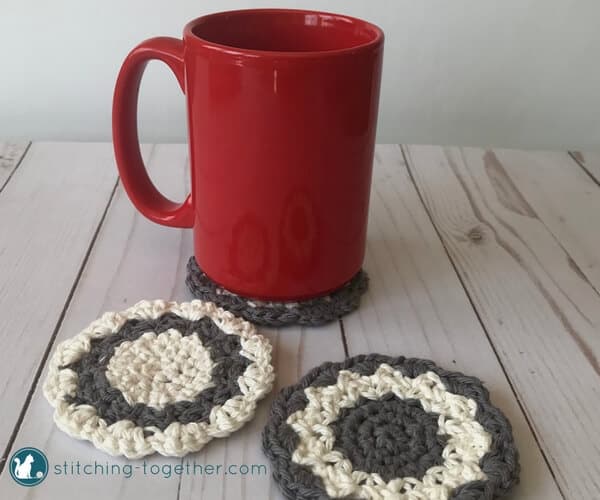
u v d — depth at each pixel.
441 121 0.47
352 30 0.26
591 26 0.45
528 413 0.22
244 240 0.24
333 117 0.23
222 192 0.24
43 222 0.32
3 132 0.47
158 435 0.19
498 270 0.30
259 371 0.22
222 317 0.24
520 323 0.26
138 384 0.21
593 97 0.47
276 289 0.25
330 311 0.26
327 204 0.24
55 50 0.44
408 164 0.40
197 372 0.22
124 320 0.24
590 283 0.29
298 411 0.21
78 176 0.37
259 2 0.43
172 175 0.38
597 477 0.19
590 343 0.25
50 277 0.28
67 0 0.42
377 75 0.24
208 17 0.25
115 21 0.43
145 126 0.46
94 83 0.45
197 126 0.24
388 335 0.25
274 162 0.23
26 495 0.18
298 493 0.18
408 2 0.43
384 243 0.32
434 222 0.34
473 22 0.44
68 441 0.20
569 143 0.49
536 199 0.36
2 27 0.43
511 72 0.46
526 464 0.20
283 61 0.21
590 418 0.22
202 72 0.23
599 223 0.34
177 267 0.29
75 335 0.24
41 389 0.22
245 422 0.21
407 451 0.19
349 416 0.21
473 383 0.22
